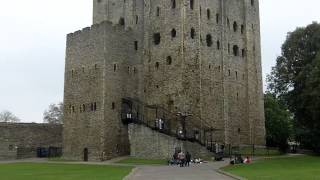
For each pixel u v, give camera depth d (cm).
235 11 6103
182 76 5422
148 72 5750
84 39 5712
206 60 5553
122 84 5588
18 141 6475
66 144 5741
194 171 3203
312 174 2692
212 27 5731
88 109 5509
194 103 5375
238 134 5769
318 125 5206
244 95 5972
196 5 5597
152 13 5828
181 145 4734
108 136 5306
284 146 7200
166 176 2755
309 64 5166
